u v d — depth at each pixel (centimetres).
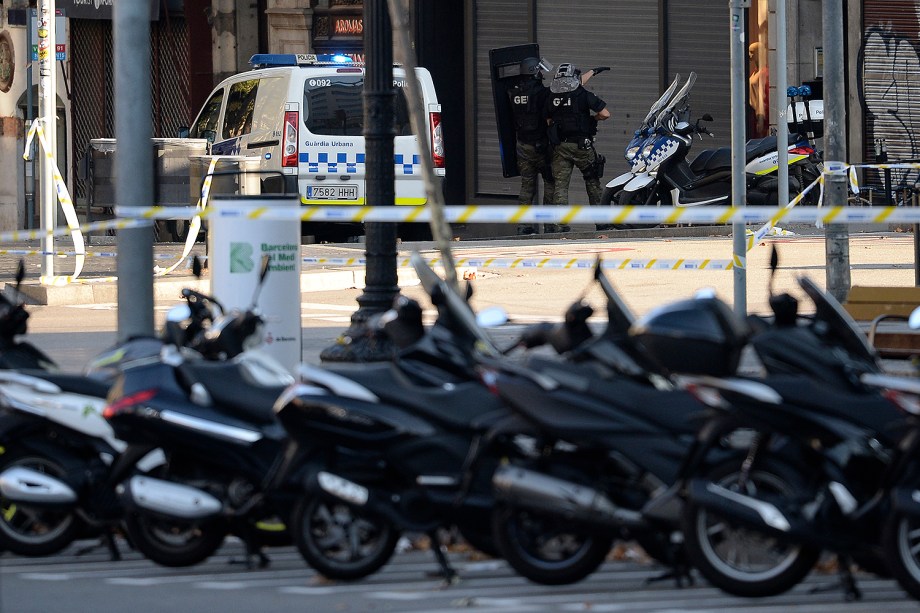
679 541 2744
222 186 7794
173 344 2958
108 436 2978
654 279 6962
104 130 12594
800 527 2469
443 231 3628
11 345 3136
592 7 10975
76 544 3234
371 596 2675
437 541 2769
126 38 3809
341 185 9094
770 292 2709
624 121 10906
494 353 2814
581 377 2645
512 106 9812
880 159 9881
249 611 2550
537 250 8131
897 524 2464
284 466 2741
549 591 2714
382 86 4688
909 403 2484
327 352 4781
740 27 5378
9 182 12212
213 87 12356
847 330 2644
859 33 10050
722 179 9094
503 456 2745
